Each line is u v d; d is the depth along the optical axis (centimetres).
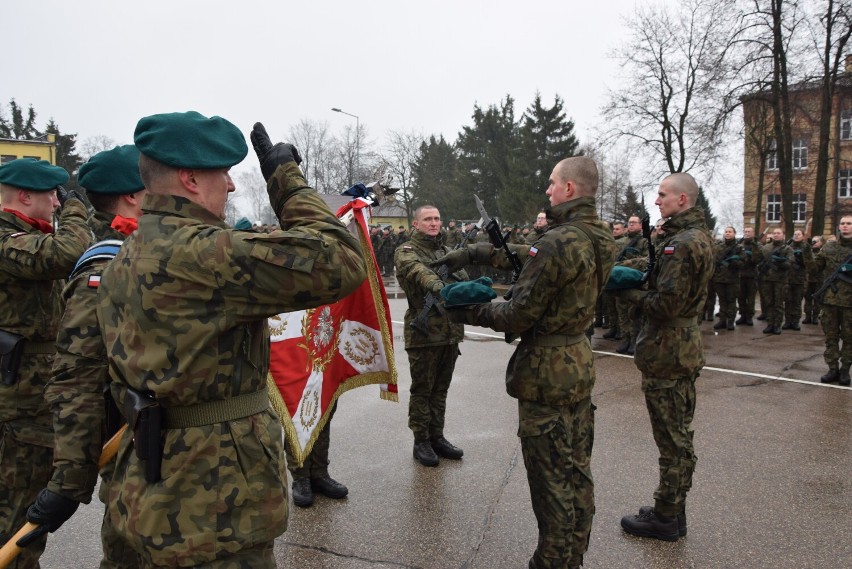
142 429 156
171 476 156
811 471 420
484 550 316
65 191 301
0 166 278
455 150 5338
